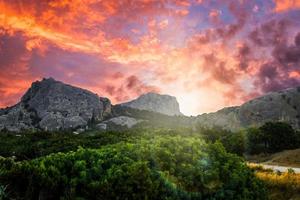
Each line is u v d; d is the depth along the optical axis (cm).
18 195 1108
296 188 1866
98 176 1170
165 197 1154
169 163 1329
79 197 1083
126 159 1260
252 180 1411
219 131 8712
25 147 5416
